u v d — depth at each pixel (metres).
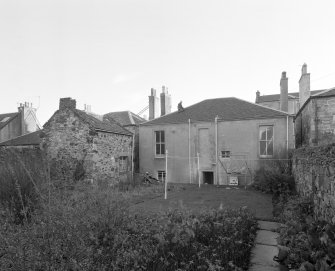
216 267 3.81
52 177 5.93
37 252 3.47
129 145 19.39
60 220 3.94
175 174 19.41
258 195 12.73
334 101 13.19
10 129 27.64
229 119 18.09
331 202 5.38
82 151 15.67
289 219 6.95
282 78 19.73
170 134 19.72
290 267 4.33
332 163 5.32
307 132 14.89
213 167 18.38
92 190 6.29
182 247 4.65
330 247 3.94
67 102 16.30
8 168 6.60
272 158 16.73
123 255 4.37
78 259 3.70
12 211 5.42
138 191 13.50
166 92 23.61
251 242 5.55
